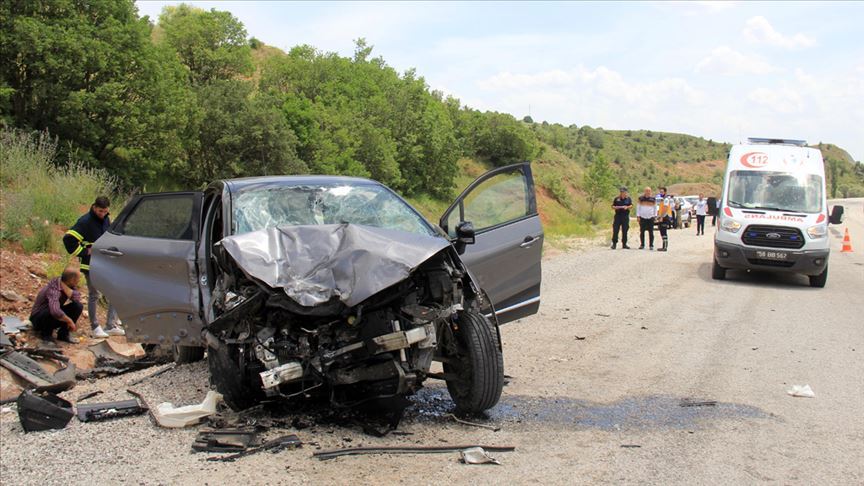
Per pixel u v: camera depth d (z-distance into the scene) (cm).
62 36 1582
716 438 517
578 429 533
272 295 484
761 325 996
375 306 493
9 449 509
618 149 13700
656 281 1465
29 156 1440
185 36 2534
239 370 522
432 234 626
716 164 14288
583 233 3081
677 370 726
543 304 1146
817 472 453
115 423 557
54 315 883
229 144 2025
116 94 1655
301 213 614
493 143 4556
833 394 646
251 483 426
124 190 1752
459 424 537
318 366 490
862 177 19462
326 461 459
